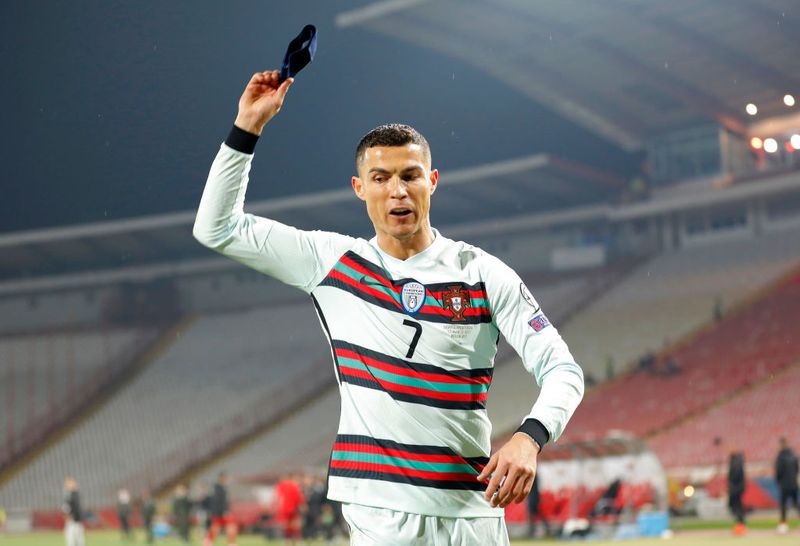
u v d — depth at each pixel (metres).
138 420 168.38
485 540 12.02
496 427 135.62
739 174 160.50
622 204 171.50
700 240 170.12
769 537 69.44
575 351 151.62
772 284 149.50
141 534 126.56
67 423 172.00
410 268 12.41
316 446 146.75
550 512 82.50
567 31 144.25
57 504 153.50
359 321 12.36
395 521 11.79
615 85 159.62
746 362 131.00
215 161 12.31
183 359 184.75
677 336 145.62
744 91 155.88
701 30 138.50
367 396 12.12
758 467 101.31
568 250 177.75
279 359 176.50
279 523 105.25
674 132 171.88
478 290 12.38
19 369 190.88
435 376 12.02
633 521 79.50
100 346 193.00
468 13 141.75
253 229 12.72
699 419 120.19
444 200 178.75
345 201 169.88
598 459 81.50
